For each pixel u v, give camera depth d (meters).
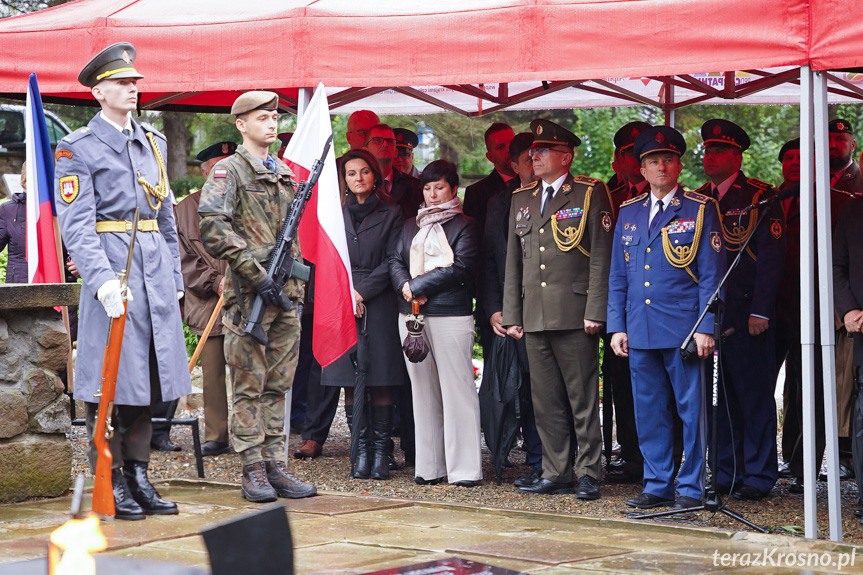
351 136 8.88
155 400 5.27
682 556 4.28
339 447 8.74
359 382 7.10
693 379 5.99
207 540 2.16
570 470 6.65
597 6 5.73
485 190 8.14
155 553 4.30
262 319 5.52
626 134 7.44
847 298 6.23
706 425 6.05
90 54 6.66
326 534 4.76
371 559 4.22
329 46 6.30
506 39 5.93
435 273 6.77
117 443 5.12
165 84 6.57
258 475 5.63
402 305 6.98
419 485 6.98
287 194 5.73
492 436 6.94
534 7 5.87
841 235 6.33
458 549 4.43
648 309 6.06
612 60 5.71
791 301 7.31
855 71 7.32
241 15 6.48
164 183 5.31
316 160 6.02
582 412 6.48
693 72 5.54
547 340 6.55
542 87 9.48
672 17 5.57
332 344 6.31
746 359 6.65
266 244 5.58
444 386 6.94
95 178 5.02
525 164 7.03
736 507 6.34
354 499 5.67
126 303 4.95
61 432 5.75
